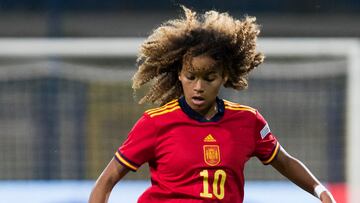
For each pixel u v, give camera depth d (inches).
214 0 1647.4
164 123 521.7
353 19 1775.3
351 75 1110.4
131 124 1296.8
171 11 1774.1
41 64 1290.6
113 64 1296.8
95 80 1289.4
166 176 520.1
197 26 534.9
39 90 1317.7
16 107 1392.7
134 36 1727.4
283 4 1761.8
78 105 1283.2
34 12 1733.5
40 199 1035.3
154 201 524.7
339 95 1306.6
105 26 1724.9
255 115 539.5
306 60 1291.8
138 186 1061.8
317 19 1772.9
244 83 564.1
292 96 1381.6
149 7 1768.0
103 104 1290.6
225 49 529.3
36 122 1332.4
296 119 1380.4
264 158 546.0
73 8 1728.6
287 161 551.8
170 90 556.4
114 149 1288.1
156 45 542.0
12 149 1397.6
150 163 534.0
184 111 523.8
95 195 529.0
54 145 1269.7
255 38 554.9
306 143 1373.0
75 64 1302.9
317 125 1370.6
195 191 512.1
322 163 1358.3
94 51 1115.3
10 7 1731.1
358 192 1080.8
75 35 1701.5
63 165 1270.9
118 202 1031.6
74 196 1039.6
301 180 553.3
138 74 559.2
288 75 1306.6
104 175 532.1
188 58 519.5
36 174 1296.8
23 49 1110.4
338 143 1298.0
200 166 514.0
